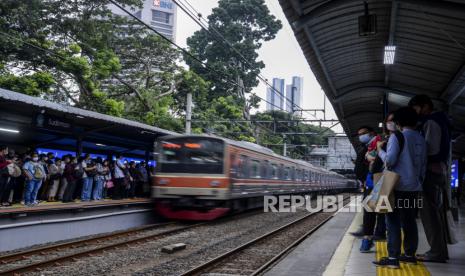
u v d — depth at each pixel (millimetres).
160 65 33312
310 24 9758
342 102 17344
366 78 14648
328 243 9594
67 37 26266
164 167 15336
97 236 11852
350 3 8938
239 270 7938
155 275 7492
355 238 8820
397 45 11312
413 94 14539
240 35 49750
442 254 5777
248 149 17453
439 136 5672
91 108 24422
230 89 45469
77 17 27156
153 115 28500
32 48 22797
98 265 8203
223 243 11102
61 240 11289
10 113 12969
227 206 15398
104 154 19922
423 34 10273
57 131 14172
